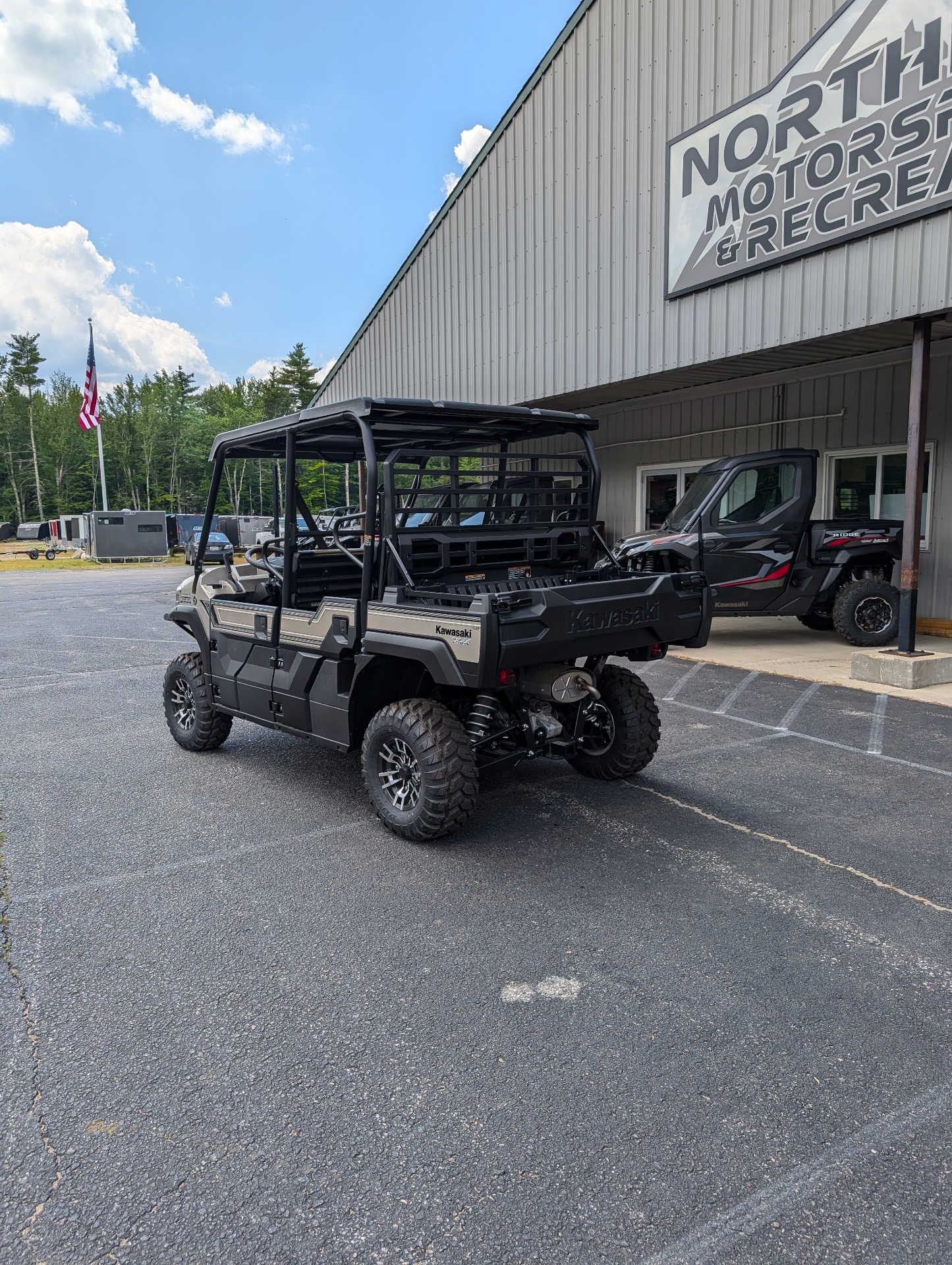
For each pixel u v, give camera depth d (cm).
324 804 491
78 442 7938
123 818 472
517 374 1212
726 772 530
